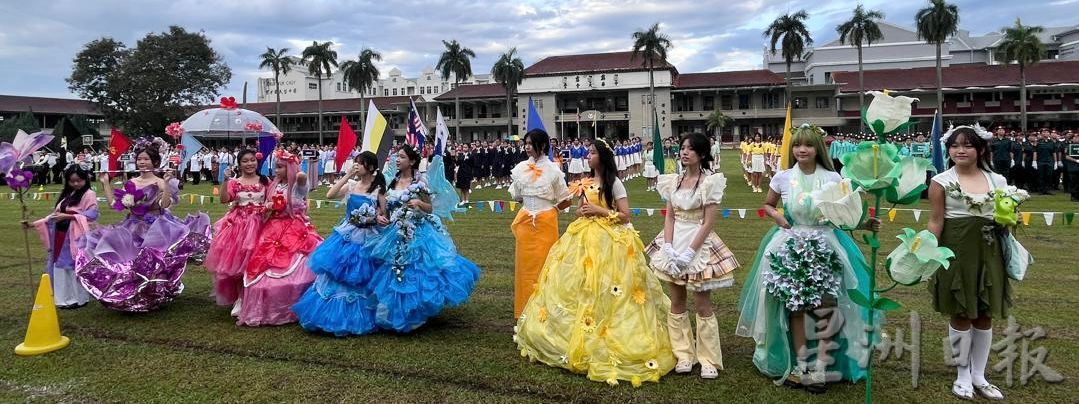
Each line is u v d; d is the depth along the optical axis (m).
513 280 6.38
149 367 4.00
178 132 6.24
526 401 3.45
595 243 3.96
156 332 4.72
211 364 4.04
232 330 4.76
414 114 6.60
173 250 5.14
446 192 5.09
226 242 5.02
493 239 8.88
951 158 3.43
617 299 3.83
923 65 62.22
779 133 53.62
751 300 3.84
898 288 5.70
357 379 3.78
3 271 6.95
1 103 50.16
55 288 5.40
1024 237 8.20
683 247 3.77
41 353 4.24
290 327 4.84
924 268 2.90
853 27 41.72
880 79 50.03
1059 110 45.06
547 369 3.90
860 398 3.42
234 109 6.99
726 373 3.81
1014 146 14.48
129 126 46.03
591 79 55.97
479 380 3.74
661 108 54.81
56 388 3.69
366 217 4.66
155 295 5.05
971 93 46.84
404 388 3.63
